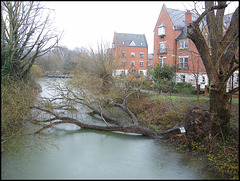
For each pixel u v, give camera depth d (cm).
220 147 789
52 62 2108
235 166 689
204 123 914
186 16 2402
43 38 1464
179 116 1156
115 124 1256
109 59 2105
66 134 1085
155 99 1424
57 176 679
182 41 2661
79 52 2984
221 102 802
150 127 1187
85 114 1476
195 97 1600
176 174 692
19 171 707
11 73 1241
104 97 1409
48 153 851
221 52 779
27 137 955
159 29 3092
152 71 2139
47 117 1286
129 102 1614
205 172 704
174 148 909
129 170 723
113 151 877
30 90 1178
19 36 1332
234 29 747
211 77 782
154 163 775
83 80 1559
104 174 695
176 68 1966
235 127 884
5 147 849
